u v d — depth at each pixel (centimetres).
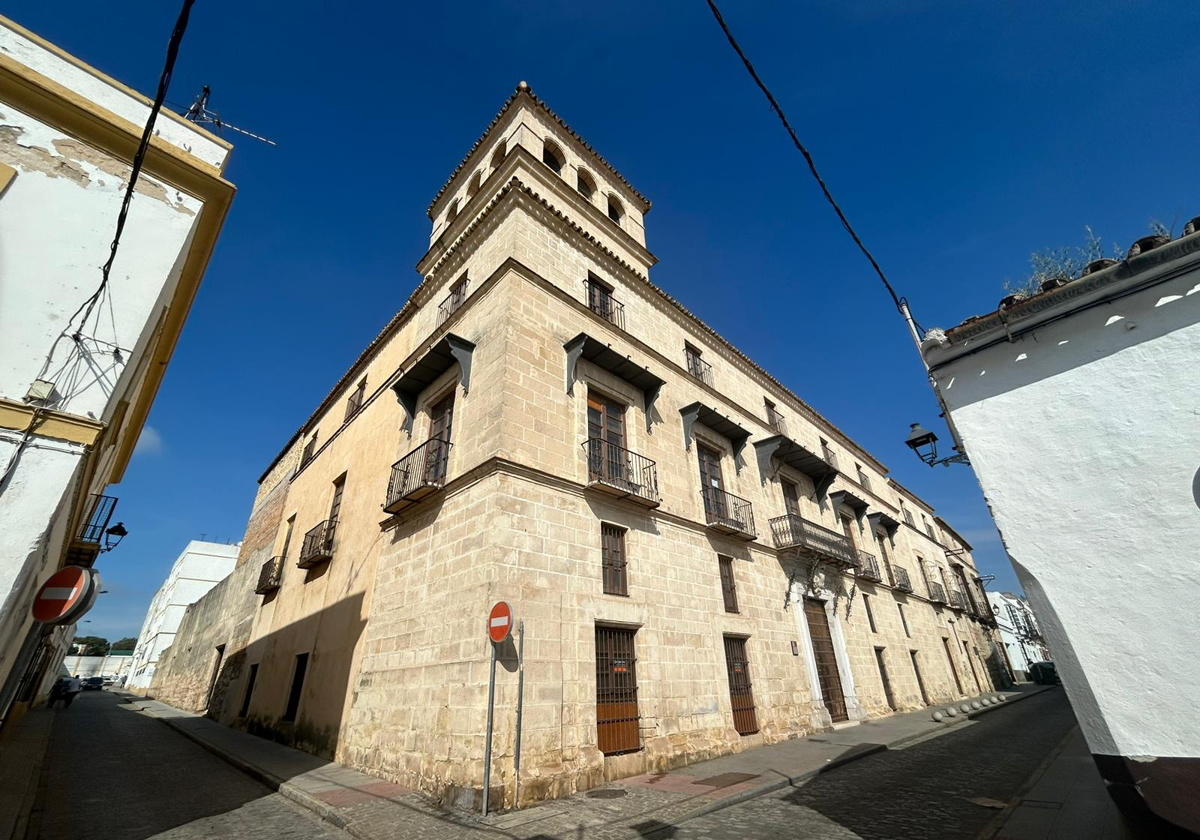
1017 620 5016
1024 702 2139
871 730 1302
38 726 1470
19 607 475
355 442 1569
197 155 744
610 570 975
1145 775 289
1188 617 298
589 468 1018
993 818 559
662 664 966
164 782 874
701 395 1516
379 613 1052
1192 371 329
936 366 434
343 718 1039
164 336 874
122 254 616
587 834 571
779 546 1480
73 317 558
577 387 1080
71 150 625
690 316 1606
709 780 793
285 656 1432
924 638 2180
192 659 2541
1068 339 379
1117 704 307
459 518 913
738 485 1441
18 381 508
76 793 767
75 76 657
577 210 1498
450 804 691
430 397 1187
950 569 3066
